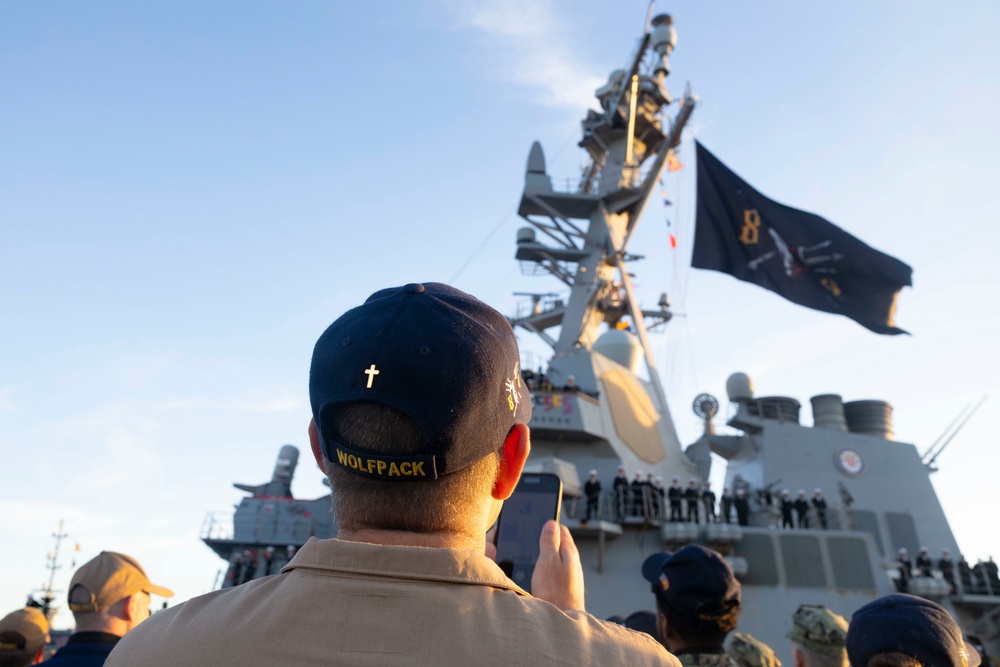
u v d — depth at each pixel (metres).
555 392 18.17
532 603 1.31
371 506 1.38
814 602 15.27
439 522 1.38
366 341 1.39
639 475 16.73
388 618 1.22
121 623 3.62
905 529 18.77
